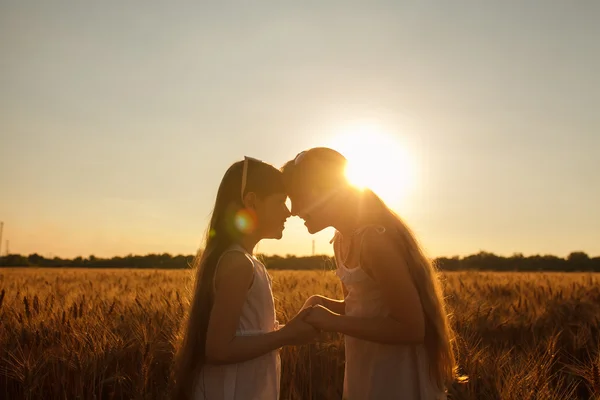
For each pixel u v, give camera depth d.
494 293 9.35
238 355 2.18
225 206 2.42
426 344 2.36
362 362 2.48
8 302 6.46
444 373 2.37
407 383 2.35
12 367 4.51
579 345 5.16
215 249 2.37
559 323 6.16
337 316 2.23
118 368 4.59
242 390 2.30
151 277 14.46
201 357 2.31
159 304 6.64
